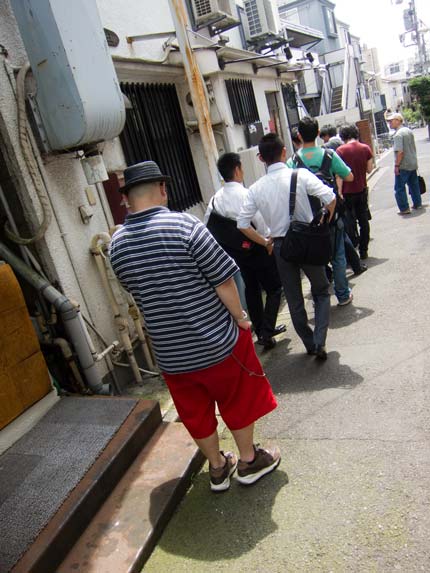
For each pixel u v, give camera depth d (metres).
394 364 3.76
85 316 3.91
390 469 2.68
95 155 3.88
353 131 6.06
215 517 2.65
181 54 5.46
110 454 2.90
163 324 2.45
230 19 7.50
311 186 3.71
